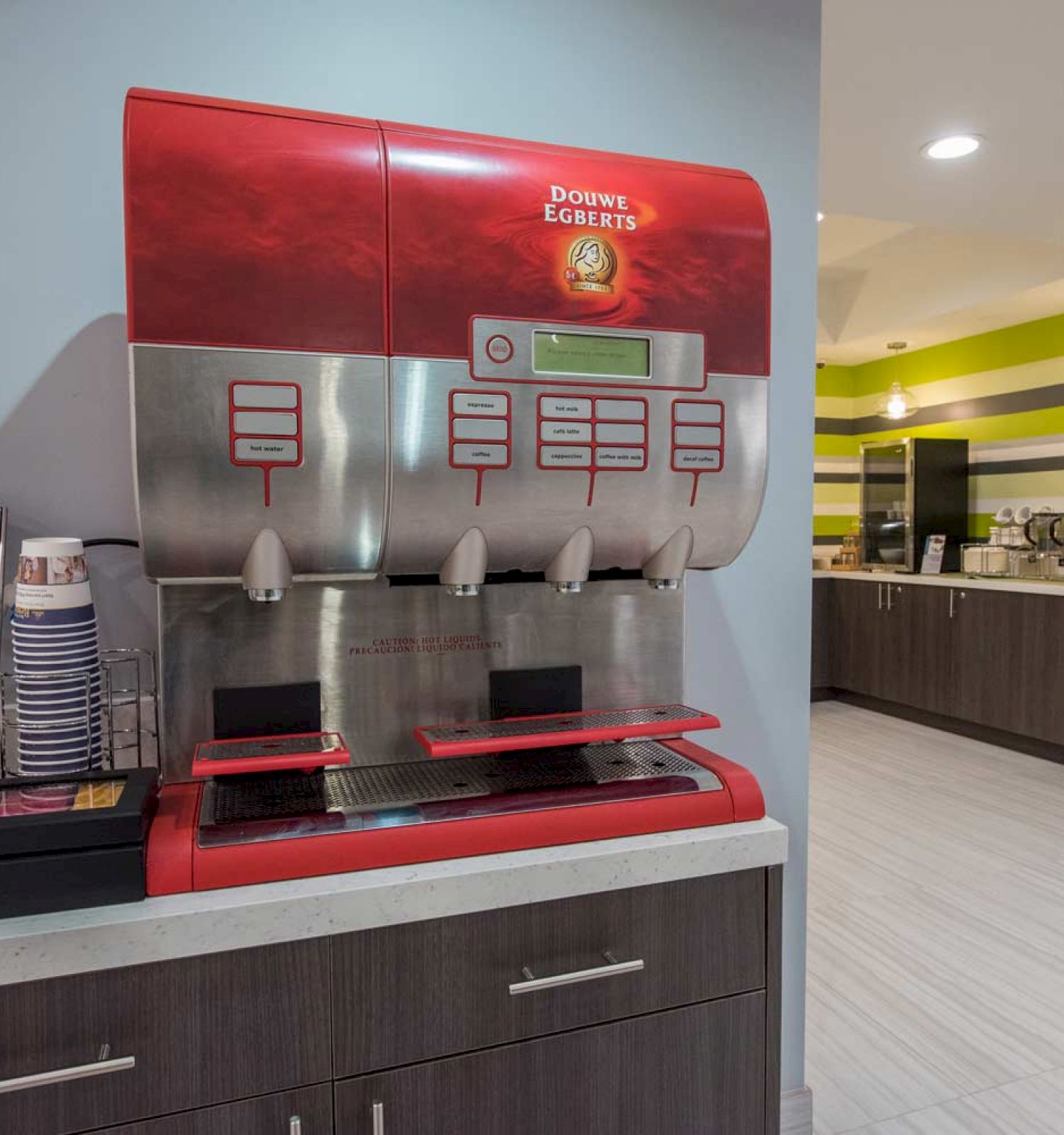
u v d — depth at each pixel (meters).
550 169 1.06
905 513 5.53
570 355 1.07
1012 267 4.47
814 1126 1.76
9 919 0.85
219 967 0.88
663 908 1.05
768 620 1.67
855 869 3.03
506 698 1.26
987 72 2.39
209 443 0.94
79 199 1.22
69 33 1.21
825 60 2.32
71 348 1.23
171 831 0.94
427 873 0.95
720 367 1.14
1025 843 3.26
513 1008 0.99
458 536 1.08
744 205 1.15
